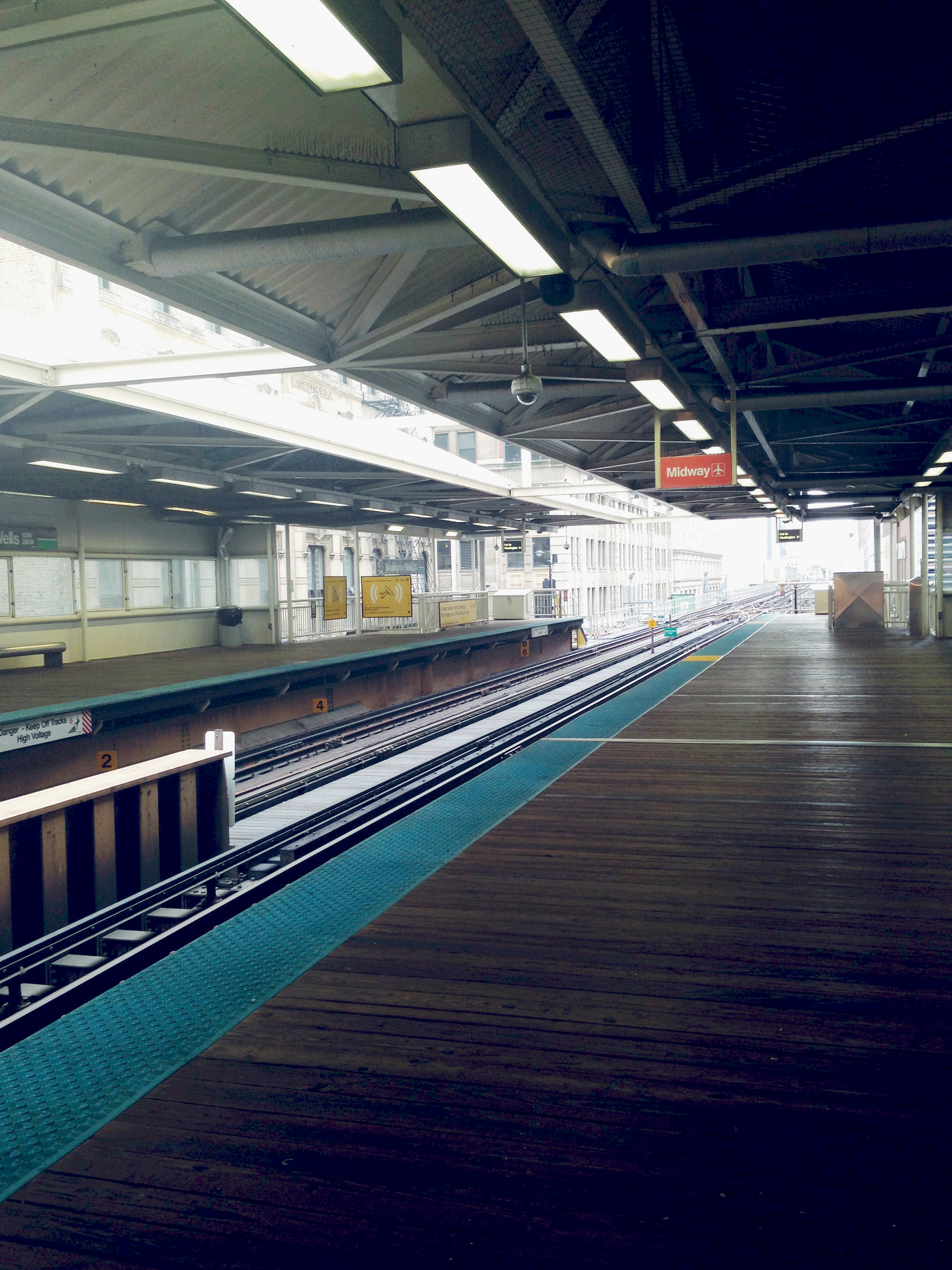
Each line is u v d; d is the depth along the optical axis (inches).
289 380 1320.1
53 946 242.5
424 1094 117.2
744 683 617.0
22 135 217.6
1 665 650.2
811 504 1471.5
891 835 242.2
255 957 164.9
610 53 202.8
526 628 1143.0
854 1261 85.9
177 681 561.3
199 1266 87.4
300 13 130.0
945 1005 140.8
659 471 475.2
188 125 257.3
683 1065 123.3
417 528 1277.1
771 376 430.6
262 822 411.5
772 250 239.3
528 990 148.3
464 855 231.3
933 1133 106.5
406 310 392.8
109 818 294.0
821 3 217.9
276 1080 121.6
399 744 600.7
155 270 280.1
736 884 203.0
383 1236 91.0
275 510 895.1
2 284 845.8
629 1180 99.0
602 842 241.6
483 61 195.6
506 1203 95.5
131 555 802.8
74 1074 124.4
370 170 214.1
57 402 527.2
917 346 390.9
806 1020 136.2
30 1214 95.6
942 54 225.3
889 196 275.7
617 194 239.1
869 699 518.0
